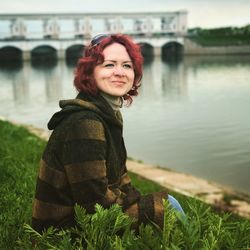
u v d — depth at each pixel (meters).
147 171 11.14
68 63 118.38
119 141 2.69
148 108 27.81
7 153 7.45
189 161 13.23
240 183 10.89
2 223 3.79
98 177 2.42
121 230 2.46
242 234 2.19
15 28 133.88
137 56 2.75
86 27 139.50
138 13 143.75
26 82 59.16
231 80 51.19
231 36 142.00
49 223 2.60
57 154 2.51
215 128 18.97
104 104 2.65
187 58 127.94
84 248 2.44
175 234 2.14
